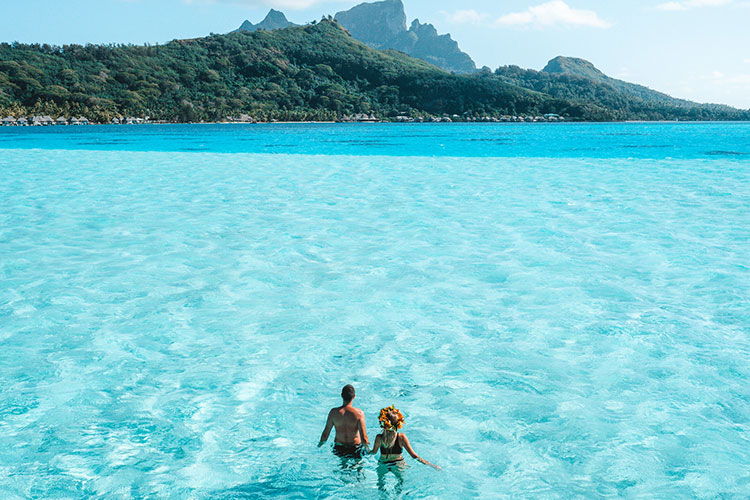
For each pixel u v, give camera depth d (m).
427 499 4.32
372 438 5.14
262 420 5.51
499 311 8.53
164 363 6.77
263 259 11.47
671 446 5.04
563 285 9.75
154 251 12.09
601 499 4.32
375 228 14.41
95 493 4.38
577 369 6.61
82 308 8.62
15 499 4.28
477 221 15.21
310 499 4.32
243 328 7.88
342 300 9.03
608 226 14.49
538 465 4.79
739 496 4.34
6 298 9.04
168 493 4.39
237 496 4.36
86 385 6.19
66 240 13.08
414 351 7.13
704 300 8.93
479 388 6.16
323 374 6.51
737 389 6.08
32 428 5.32
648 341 7.38
